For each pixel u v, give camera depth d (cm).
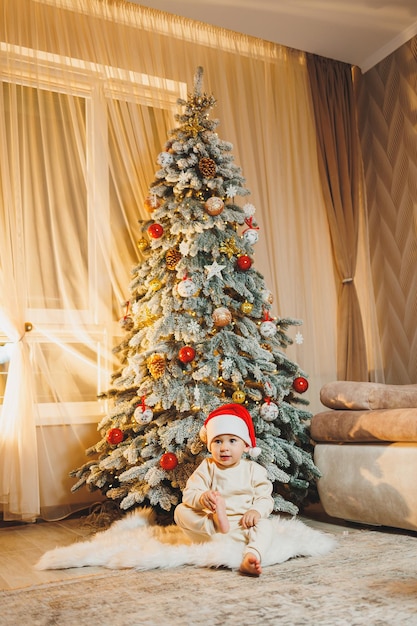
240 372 265
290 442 281
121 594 166
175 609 152
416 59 397
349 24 386
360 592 162
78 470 284
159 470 253
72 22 334
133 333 298
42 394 300
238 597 161
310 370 375
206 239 275
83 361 314
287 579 177
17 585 182
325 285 394
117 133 333
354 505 255
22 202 308
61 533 265
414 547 216
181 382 267
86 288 320
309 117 411
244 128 378
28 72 318
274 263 374
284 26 385
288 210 389
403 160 407
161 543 211
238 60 387
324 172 404
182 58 365
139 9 355
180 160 280
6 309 291
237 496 218
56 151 323
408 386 273
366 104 438
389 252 417
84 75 331
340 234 400
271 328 274
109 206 330
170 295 279
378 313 423
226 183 289
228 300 274
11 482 278
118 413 277
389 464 242
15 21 318
